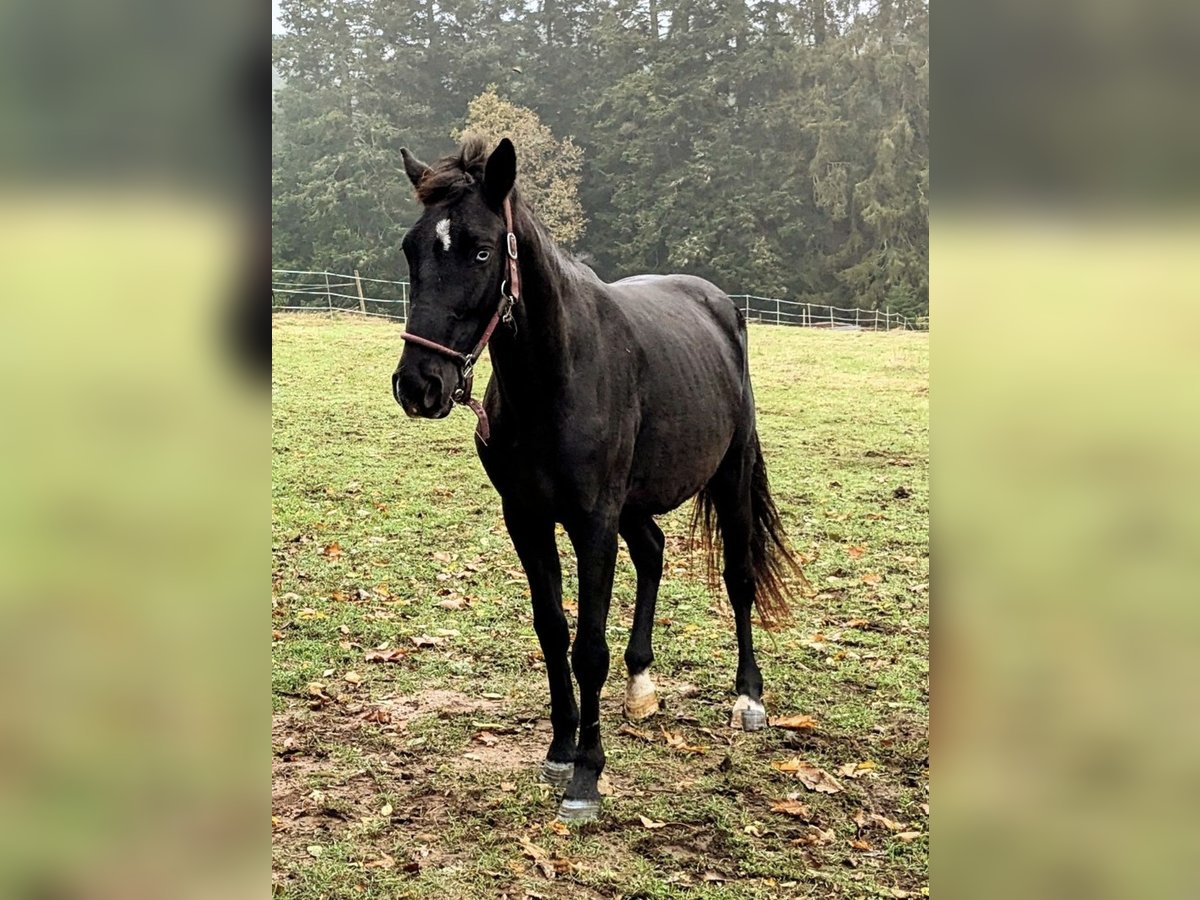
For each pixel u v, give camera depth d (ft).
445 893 8.57
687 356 11.97
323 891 8.52
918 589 17.35
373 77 107.14
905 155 100.48
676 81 113.50
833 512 22.74
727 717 12.37
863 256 102.58
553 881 8.80
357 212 90.07
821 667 13.98
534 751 11.43
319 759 10.99
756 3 116.37
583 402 9.98
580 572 10.23
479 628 15.26
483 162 9.21
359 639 14.61
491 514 21.84
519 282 9.30
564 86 123.65
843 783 10.64
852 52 107.14
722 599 16.90
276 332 53.26
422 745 11.44
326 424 31.40
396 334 55.21
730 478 13.11
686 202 107.96
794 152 108.06
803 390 43.14
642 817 9.86
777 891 8.68
